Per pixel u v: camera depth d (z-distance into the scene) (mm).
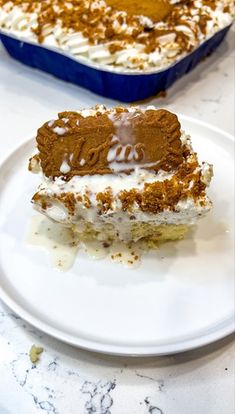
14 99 216
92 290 141
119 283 143
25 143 174
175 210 136
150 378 130
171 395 127
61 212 143
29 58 223
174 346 124
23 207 161
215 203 161
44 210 144
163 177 139
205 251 150
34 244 152
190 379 130
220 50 240
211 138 180
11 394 128
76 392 128
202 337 125
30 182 168
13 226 156
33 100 215
